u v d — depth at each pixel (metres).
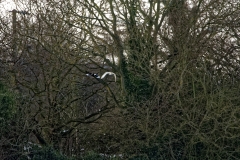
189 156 10.88
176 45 11.88
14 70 11.63
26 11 12.29
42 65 11.91
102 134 12.07
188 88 11.38
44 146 10.91
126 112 11.61
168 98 11.13
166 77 11.42
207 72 11.18
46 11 12.33
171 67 11.80
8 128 10.16
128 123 11.38
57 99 12.23
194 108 10.81
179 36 11.95
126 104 11.82
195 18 12.13
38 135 11.83
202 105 11.05
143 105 11.31
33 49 12.16
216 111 10.70
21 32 12.11
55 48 12.23
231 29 12.23
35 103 11.73
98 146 12.23
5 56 11.77
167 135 10.94
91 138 12.26
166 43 12.27
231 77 11.76
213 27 12.16
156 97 11.12
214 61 11.95
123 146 11.38
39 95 11.76
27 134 10.68
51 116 12.00
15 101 10.27
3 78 11.45
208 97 10.93
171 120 11.02
